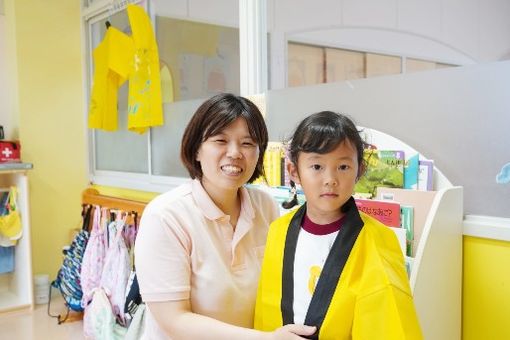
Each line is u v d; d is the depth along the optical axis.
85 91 3.50
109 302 2.39
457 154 1.36
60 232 3.45
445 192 1.21
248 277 1.14
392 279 0.83
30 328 2.77
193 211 1.11
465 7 3.88
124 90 3.11
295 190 1.47
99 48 3.12
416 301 1.11
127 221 2.55
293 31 2.99
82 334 2.68
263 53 2.11
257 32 2.09
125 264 2.39
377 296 0.82
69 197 3.49
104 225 2.65
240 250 1.15
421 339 0.82
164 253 1.05
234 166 1.07
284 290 0.95
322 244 0.93
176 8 2.76
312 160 0.89
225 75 2.62
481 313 1.29
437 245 1.19
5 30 3.32
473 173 1.33
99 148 3.46
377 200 1.32
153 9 2.81
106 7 3.18
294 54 3.00
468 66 1.33
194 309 1.09
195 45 2.72
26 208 3.01
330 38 3.17
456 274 1.28
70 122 3.47
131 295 2.09
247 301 1.13
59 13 3.38
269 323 0.97
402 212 1.26
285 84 2.95
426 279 1.15
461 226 1.30
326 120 0.90
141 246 1.07
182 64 2.76
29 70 3.26
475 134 1.32
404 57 3.56
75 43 3.47
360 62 3.33
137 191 2.98
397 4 3.49
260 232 1.23
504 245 1.24
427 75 1.42
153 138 2.84
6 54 3.33
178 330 1.01
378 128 1.56
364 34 3.34
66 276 2.87
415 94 1.45
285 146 1.22
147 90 2.75
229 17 2.60
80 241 2.88
